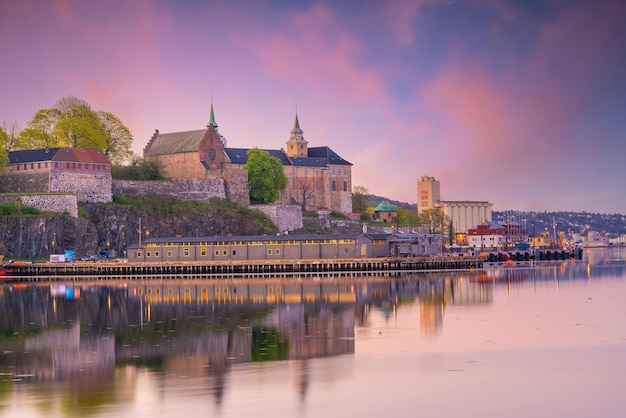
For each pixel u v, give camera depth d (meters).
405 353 118.69
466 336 130.75
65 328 146.12
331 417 91.56
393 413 92.62
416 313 157.75
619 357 114.00
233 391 100.31
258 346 125.38
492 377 105.06
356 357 116.56
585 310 158.50
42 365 114.69
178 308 170.88
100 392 100.69
